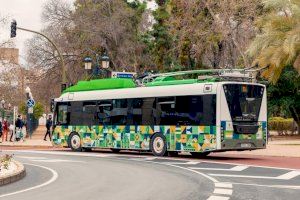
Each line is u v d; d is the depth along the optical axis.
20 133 42.94
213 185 14.70
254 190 13.57
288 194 12.78
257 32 48.56
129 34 61.50
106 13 62.53
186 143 25.34
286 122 54.16
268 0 37.72
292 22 36.47
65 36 62.12
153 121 27.00
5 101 73.50
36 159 24.83
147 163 22.56
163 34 59.56
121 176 17.25
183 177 16.91
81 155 27.83
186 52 54.62
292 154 27.59
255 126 25.19
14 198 11.98
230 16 48.12
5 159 19.38
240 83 24.81
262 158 25.81
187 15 51.62
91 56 59.41
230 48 51.03
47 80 62.50
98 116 30.17
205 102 24.62
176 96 25.97
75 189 13.80
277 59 36.47
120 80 29.47
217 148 24.00
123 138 28.55
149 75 28.61
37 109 80.81
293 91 49.91
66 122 32.19
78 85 31.98
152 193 12.98
